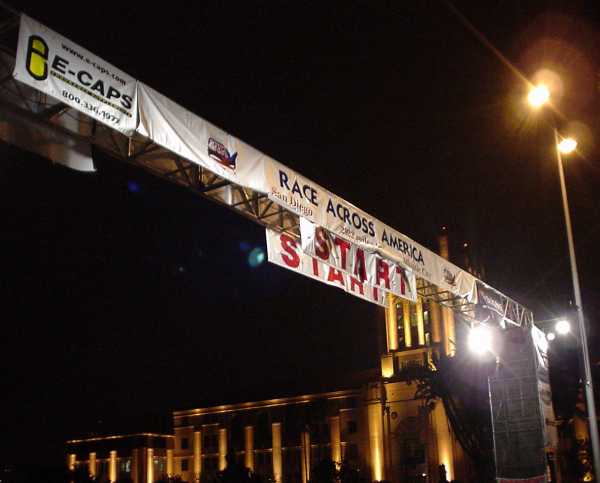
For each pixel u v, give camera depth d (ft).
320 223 50.16
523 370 80.07
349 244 55.31
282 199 46.91
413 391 230.07
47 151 35.88
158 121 38.40
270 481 244.63
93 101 34.63
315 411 258.78
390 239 58.95
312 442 256.52
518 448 78.64
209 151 41.68
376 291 60.08
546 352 86.84
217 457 276.62
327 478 58.90
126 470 271.69
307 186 49.73
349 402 251.19
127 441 275.80
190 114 40.75
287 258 51.98
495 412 80.53
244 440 272.31
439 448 217.36
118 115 35.96
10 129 34.35
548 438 80.94
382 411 235.20
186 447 286.25
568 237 66.59
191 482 278.26
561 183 68.23
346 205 53.72
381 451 233.14
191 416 289.33
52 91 32.55
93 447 281.95
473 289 71.20
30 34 31.86
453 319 230.07
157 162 42.52
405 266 60.44
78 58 34.14
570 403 96.22
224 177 42.52
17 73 30.99
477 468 104.32
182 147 39.70
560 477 105.50
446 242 217.77
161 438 283.59
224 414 281.33
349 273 54.70
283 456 261.24
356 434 245.65
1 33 32.63
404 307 244.01
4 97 33.94
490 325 77.05
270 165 46.57
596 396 94.89
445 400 108.37
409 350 237.04
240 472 42.45
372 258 57.88
